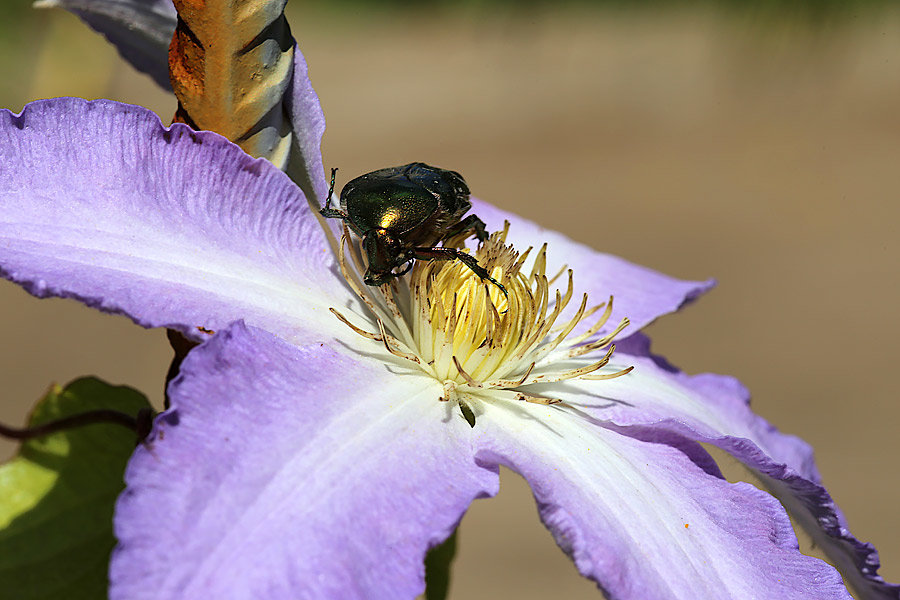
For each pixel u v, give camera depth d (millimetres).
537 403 369
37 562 347
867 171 1644
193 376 328
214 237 356
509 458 346
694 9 2287
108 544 350
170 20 365
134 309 335
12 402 1087
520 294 380
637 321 409
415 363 365
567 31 2340
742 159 1729
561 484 347
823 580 353
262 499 322
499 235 387
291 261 364
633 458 362
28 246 336
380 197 357
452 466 344
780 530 359
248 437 328
